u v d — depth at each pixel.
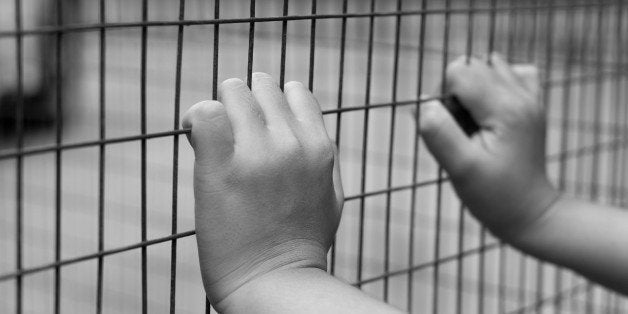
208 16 2.27
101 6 0.58
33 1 1.99
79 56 2.54
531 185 0.95
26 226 2.90
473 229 2.59
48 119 2.34
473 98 0.94
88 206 2.93
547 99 1.15
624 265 0.95
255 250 0.62
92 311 2.59
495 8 0.97
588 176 2.21
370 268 2.49
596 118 1.32
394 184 2.76
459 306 1.00
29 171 2.98
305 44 2.28
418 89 0.88
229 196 0.62
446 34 0.95
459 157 0.92
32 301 2.63
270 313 0.60
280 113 0.65
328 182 0.66
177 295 2.48
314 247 0.65
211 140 0.61
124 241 2.75
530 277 2.27
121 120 2.83
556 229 0.96
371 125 2.91
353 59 2.72
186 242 2.54
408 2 2.24
